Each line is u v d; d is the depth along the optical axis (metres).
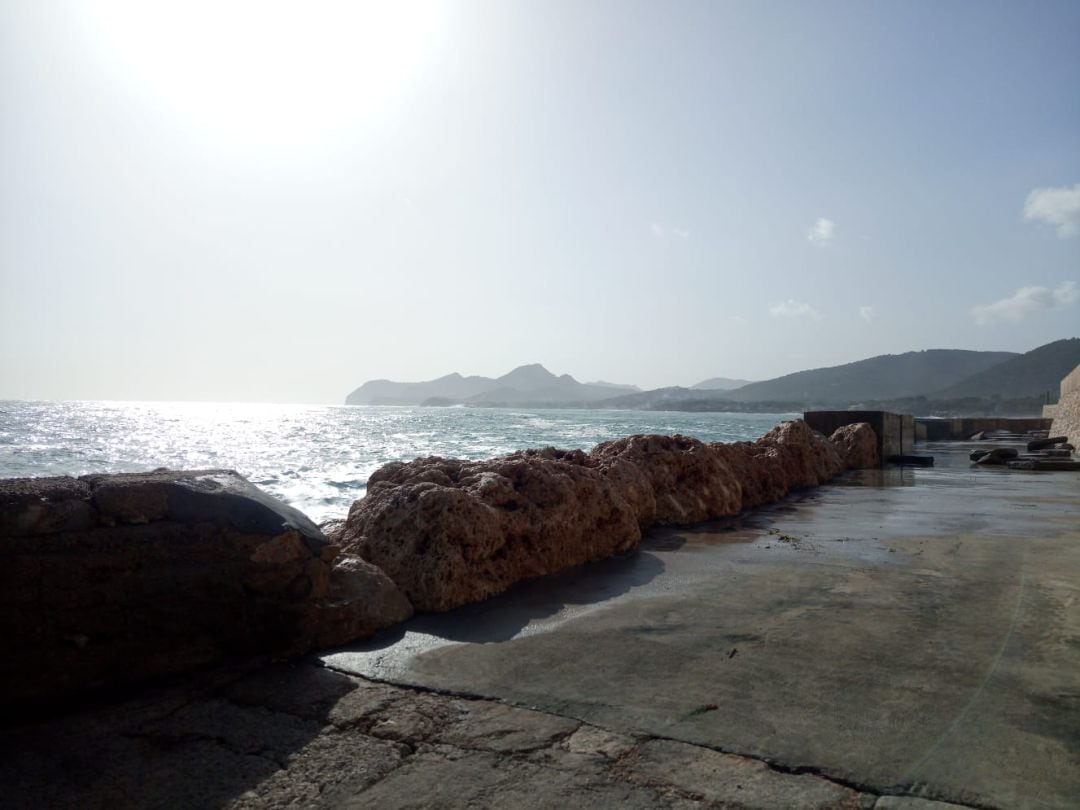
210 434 56.75
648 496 9.05
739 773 2.94
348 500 17.70
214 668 4.13
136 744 3.27
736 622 5.02
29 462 30.36
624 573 6.62
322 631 4.51
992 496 13.27
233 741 3.29
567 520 6.83
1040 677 3.96
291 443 45.59
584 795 2.79
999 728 3.32
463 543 5.66
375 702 3.69
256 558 4.27
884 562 7.07
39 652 3.67
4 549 3.62
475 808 2.72
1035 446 29.30
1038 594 5.78
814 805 2.70
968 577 6.39
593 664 4.20
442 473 6.94
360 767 3.05
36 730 3.40
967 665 4.15
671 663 4.21
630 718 3.46
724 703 3.62
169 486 4.16
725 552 7.64
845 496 13.32
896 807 2.68
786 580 6.29
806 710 3.53
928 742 3.19
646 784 2.87
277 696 3.78
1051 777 2.88
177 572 4.05
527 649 4.46
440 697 3.75
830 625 4.93
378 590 5.03
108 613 3.85
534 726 3.39
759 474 12.48
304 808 2.75
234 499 4.32
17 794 2.86
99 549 3.84
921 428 42.16
